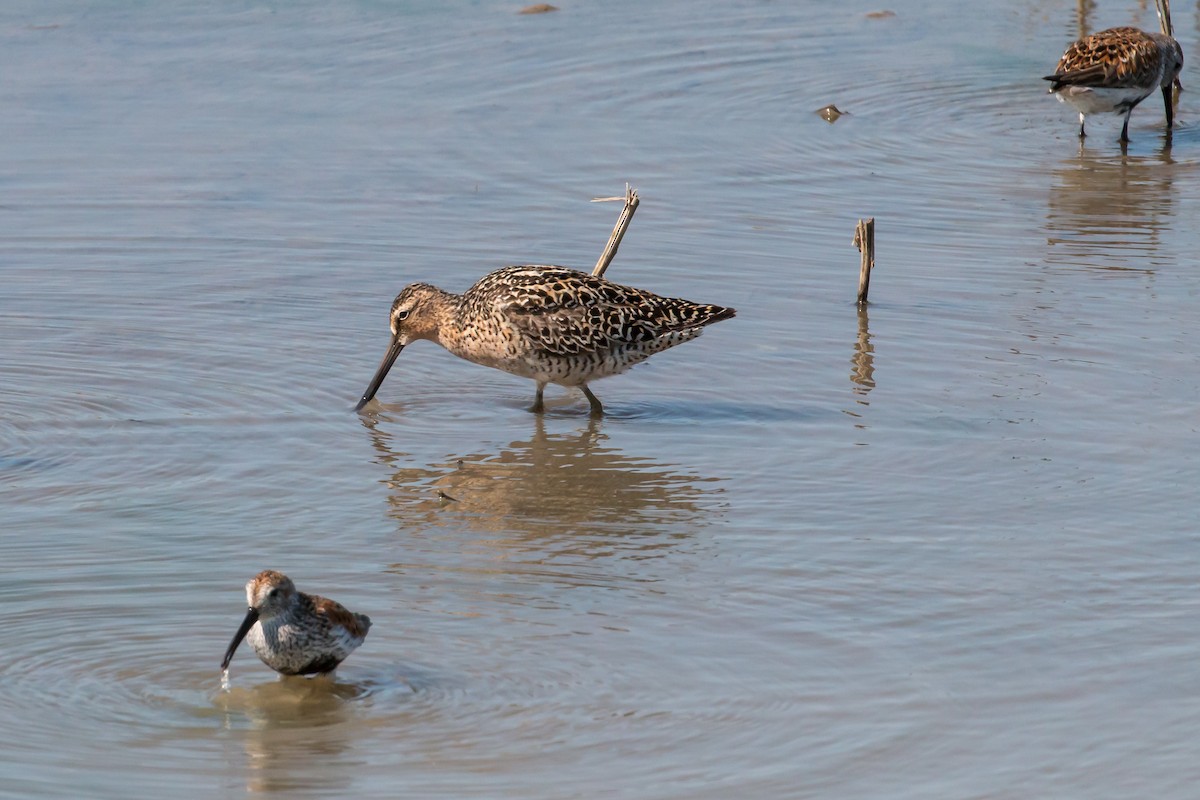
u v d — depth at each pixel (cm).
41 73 2684
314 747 948
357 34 2934
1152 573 1177
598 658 1057
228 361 1667
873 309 1830
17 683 1018
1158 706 993
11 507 1298
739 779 913
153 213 2117
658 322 1555
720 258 1991
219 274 1920
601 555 1228
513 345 1540
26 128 2431
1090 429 1477
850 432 1491
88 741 952
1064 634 1085
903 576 1179
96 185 2214
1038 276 1928
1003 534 1252
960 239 2073
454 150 2388
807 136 2509
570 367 1541
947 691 1011
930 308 1828
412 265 1955
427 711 991
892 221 2144
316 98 2605
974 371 1639
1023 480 1363
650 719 979
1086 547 1224
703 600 1142
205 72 2714
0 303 1819
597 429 1517
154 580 1168
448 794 898
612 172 2312
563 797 895
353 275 1925
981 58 2928
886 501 1326
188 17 3005
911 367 1656
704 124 2547
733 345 1734
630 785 907
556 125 2514
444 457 1446
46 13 2998
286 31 2942
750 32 3038
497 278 1569
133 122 2475
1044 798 896
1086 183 2316
